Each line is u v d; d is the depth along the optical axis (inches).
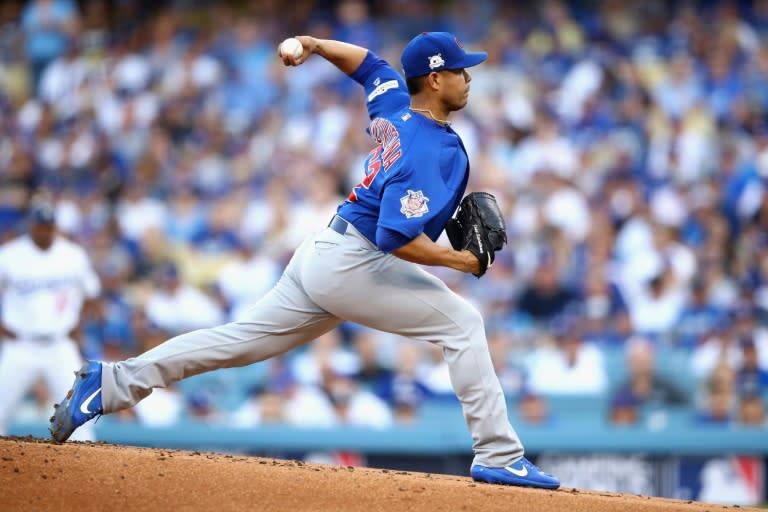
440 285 609.9
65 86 2053.4
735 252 1652.3
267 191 1704.0
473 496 573.9
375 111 630.5
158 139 1875.0
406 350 1312.7
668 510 578.9
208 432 1203.9
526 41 2063.2
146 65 2050.9
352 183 1744.6
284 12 2161.7
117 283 1590.8
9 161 1888.5
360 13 2108.8
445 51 594.2
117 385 614.5
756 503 1209.4
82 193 1820.9
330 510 556.1
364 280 599.2
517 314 1496.1
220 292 1556.3
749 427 1241.4
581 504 573.6
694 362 1359.5
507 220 1646.2
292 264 624.1
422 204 573.3
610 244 1606.8
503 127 1846.7
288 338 626.2
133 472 577.0
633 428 1218.6
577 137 1845.5
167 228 1708.9
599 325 1408.7
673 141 1845.5
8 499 542.9
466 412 612.1
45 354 1147.9
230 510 550.3
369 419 1278.3
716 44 2047.2
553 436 1200.2
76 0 2257.6
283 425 1218.6
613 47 2064.5
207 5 2208.4
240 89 1964.8
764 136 1820.9
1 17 2293.3
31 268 1141.1
